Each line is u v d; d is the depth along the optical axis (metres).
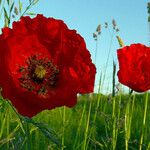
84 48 0.32
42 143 0.79
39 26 0.34
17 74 0.32
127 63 0.47
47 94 0.31
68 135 0.91
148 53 0.48
